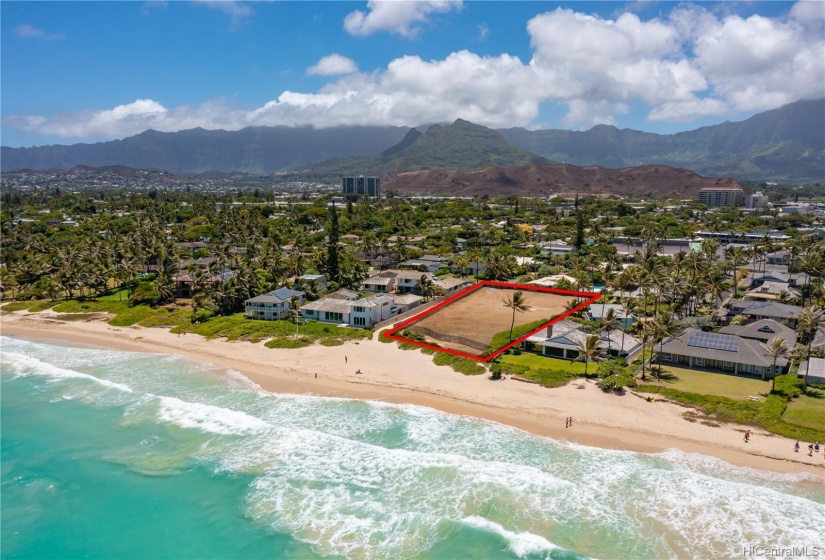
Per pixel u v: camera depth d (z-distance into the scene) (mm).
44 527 51312
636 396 73312
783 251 180375
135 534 50250
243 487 56312
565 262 174500
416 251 188750
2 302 142250
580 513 50875
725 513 50531
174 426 69438
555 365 86250
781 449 60250
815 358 80500
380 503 53156
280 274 144000
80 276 140125
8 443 66062
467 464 58688
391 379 82625
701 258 131000
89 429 69312
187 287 139125
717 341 85750
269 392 79750
